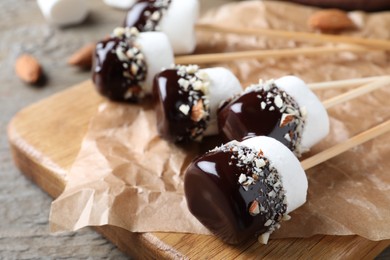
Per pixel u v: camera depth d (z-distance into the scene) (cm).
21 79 32
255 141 21
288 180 20
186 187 21
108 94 28
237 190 20
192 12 30
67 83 32
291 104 23
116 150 25
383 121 27
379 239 21
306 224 22
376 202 23
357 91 25
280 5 35
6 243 23
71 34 35
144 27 29
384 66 30
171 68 25
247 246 21
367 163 24
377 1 34
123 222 22
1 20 37
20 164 26
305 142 23
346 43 31
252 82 29
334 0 34
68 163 25
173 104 24
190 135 25
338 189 23
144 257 22
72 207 22
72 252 23
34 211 25
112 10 37
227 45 32
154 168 24
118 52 27
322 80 29
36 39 35
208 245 21
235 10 35
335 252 21
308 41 32
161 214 22
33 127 27
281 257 21
